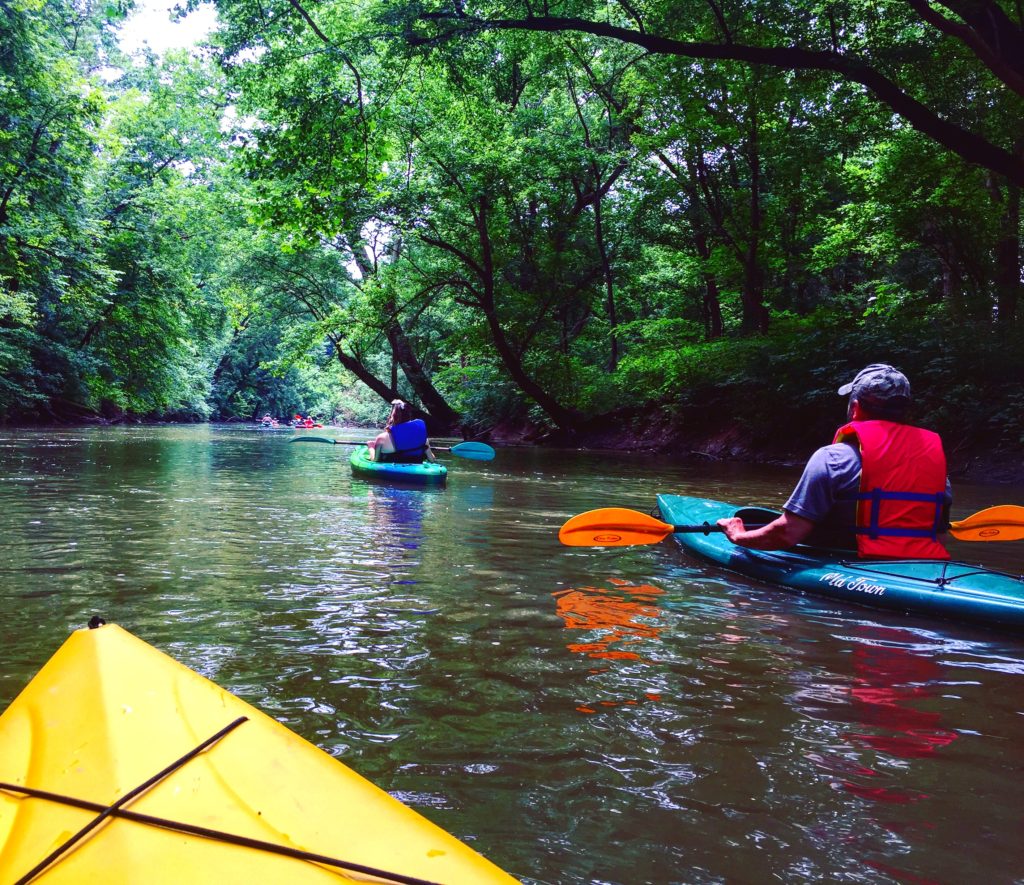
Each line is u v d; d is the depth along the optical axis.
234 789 1.13
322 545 5.06
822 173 18.12
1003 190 16.47
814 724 2.24
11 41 18.39
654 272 23.36
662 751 2.04
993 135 14.55
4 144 18.44
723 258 18.92
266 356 48.16
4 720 1.25
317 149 13.38
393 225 17.78
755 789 1.84
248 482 9.23
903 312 16.34
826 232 20.45
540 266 19.95
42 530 5.38
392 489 8.81
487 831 1.64
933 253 19.44
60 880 0.95
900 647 3.02
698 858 1.55
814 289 23.62
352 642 2.97
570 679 2.60
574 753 2.03
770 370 15.66
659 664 2.77
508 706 2.35
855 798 1.80
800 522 3.91
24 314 20.98
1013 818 1.72
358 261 24.41
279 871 1.00
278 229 15.07
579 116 20.47
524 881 1.46
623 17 17.30
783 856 1.56
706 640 3.08
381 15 12.64
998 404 12.12
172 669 1.37
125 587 3.76
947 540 5.48
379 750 2.02
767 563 4.19
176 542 5.04
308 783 1.18
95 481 8.80
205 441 19.58
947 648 3.03
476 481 10.05
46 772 1.13
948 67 13.16
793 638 3.12
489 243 18.92
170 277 26.36
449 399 31.58
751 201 18.23
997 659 2.88
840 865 1.53
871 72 10.12
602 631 3.18
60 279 21.59
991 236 16.31
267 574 4.13
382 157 14.72
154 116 26.11
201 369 40.09
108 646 1.37
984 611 3.28
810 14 12.65
